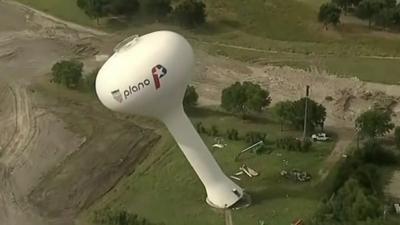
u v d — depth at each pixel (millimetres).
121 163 58000
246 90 62688
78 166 58062
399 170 54219
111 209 51750
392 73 71438
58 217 51531
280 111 60750
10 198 54406
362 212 45938
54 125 64688
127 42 45375
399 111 64250
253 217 49156
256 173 54688
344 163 54656
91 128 63906
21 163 59281
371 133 56656
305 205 50219
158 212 50906
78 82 72312
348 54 76375
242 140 59750
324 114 59781
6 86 74312
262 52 78375
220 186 50344
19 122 66250
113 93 43562
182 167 56562
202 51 79188
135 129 63406
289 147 57594
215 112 65750
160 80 43250
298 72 73188
